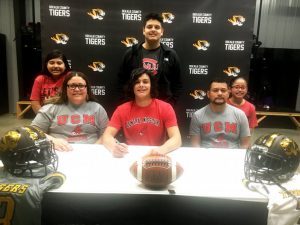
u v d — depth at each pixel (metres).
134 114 1.95
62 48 3.06
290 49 4.80
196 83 3.15
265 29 4.89
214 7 3.01
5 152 1.20
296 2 4.83
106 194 1.17
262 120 5.05
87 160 1.54
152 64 2.51
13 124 4.72
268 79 4.84
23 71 4.98
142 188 1.21
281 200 1.11
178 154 1.68
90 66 3.10
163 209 1.56
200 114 2.25
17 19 4.80
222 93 2.13
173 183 1.27
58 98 2.05
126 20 3.03
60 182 1.20
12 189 1.11
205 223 1.57
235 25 3.04
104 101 3.17
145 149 1.74
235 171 1.44
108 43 3.06
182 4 3.00
